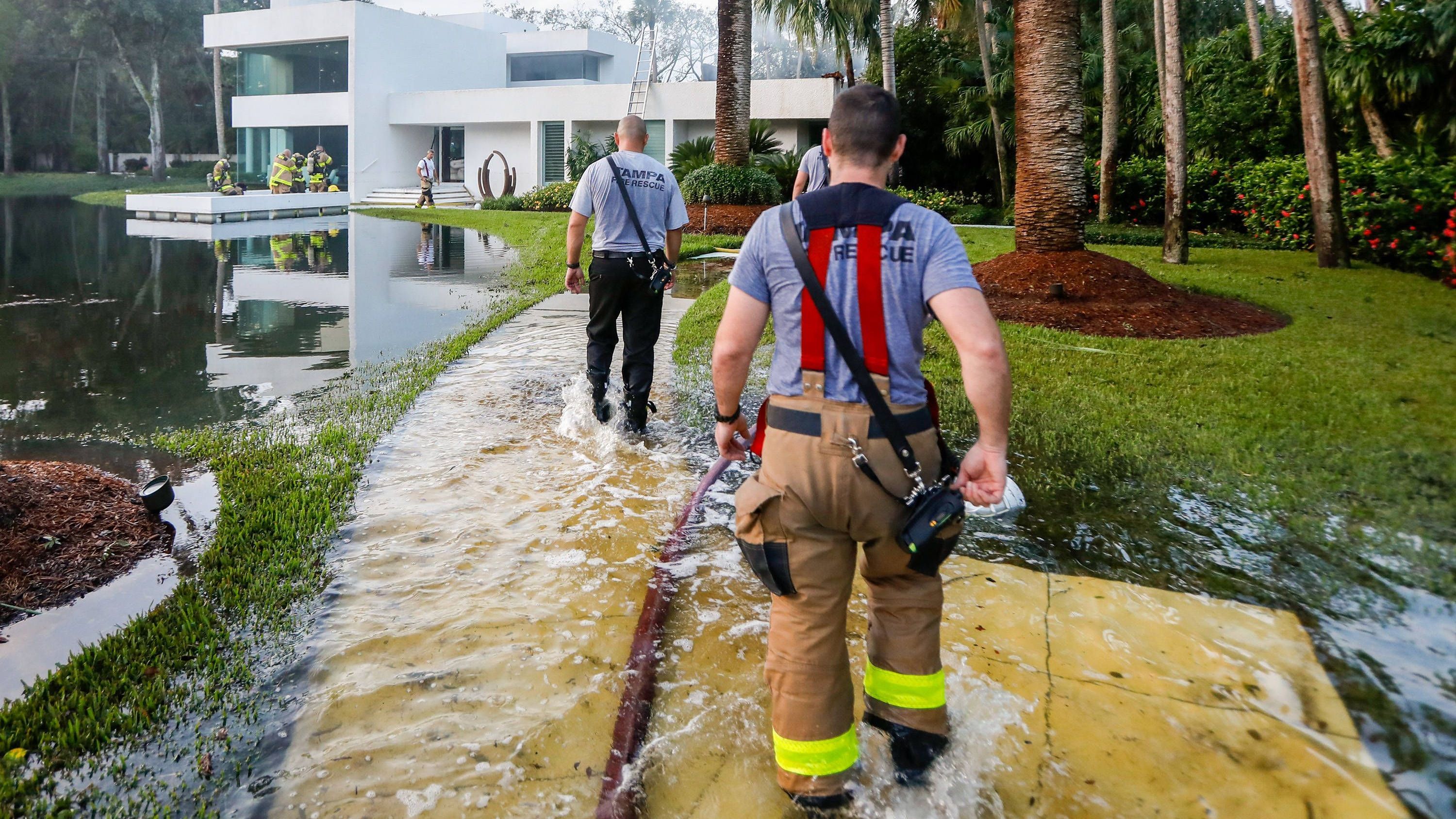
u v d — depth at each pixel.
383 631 3.07
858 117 2.23
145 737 2.49
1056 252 9.48
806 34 25.12
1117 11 28.33
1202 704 2.68
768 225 2.25
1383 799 2.28
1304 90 11.46
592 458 4.90
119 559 3.55
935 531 2.10
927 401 2.31
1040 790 2.34
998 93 22.69
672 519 4.09
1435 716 2.62
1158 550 3.74
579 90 31.23
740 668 2.91
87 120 60.50
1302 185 13.77
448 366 7.12
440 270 14.44
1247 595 3.35
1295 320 8.31
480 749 2.47
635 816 2.23
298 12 34.81
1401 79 11.86
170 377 6.83
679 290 11.55
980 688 2.76
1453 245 9.88
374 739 2.51
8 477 3.89
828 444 2.13
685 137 30.73
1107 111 19.36
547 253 15.43
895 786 2.35
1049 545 3.78
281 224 25.48
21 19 51.16
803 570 2.21
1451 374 6.30
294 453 4.83
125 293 11.43
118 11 49.66
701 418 5.68
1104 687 2.77
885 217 2.16
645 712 2.64
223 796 2.28
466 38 38.84
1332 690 2.75
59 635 3.00
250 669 2.82
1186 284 10.03
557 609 3.25
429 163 31.72
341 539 3.80
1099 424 5.34
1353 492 4.29
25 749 2.41
